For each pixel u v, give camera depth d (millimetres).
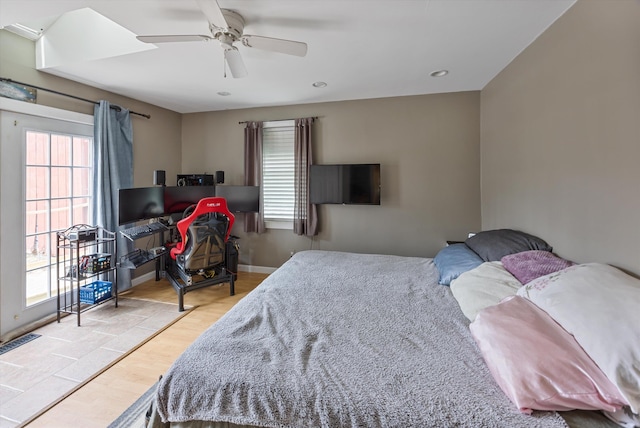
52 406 1766
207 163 4566
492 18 1988
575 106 1808
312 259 2822
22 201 2729
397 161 3814
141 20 2020
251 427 1071
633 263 1417
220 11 1637
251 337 1399
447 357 1225
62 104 3027
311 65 2793
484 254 2246
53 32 2711
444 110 3633
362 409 976
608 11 1528
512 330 1124
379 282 2160
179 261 3367
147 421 1219
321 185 3955
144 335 2605
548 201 2104
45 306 2914
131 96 3736
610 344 938
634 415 857
